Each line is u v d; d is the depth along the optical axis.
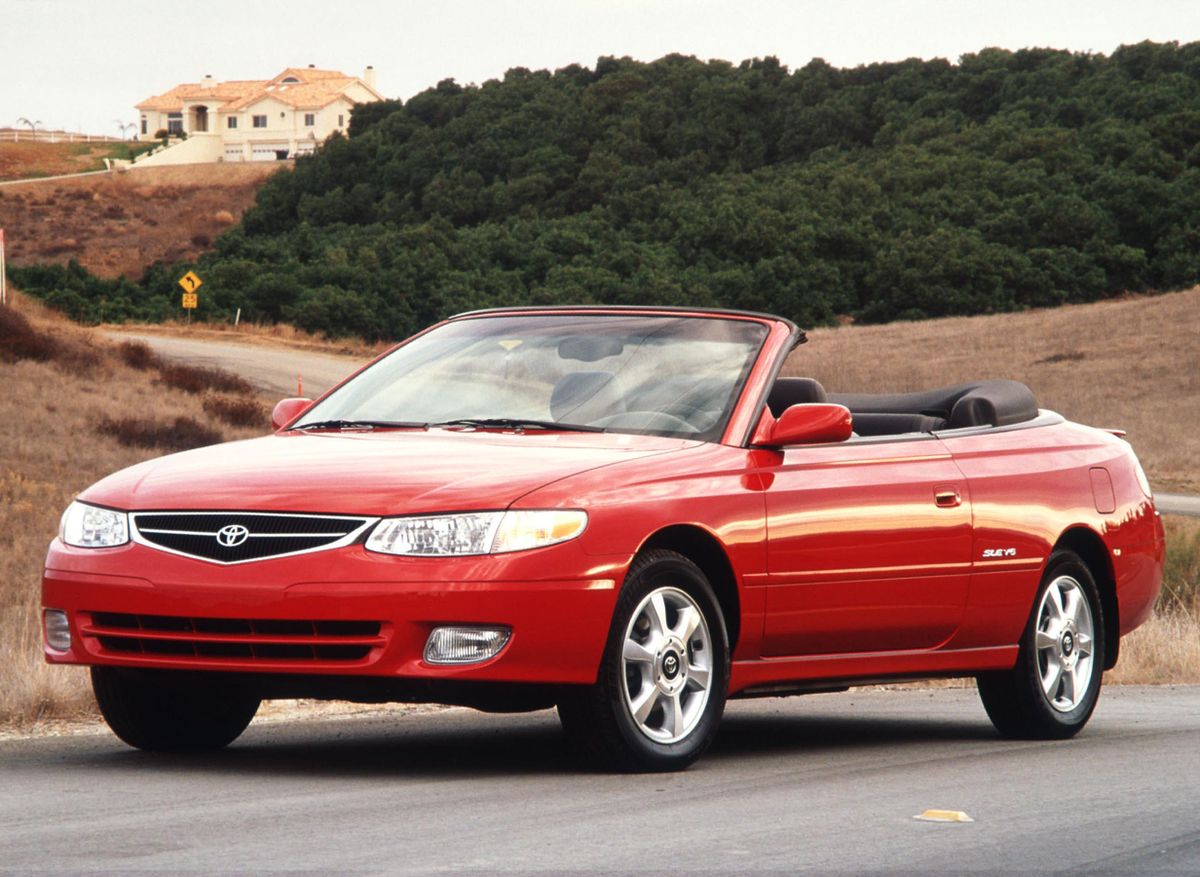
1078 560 15.17
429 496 10.92
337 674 10.67
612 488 11.33
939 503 13.66
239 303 177.88
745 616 12.17
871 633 13.20
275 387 102.00
